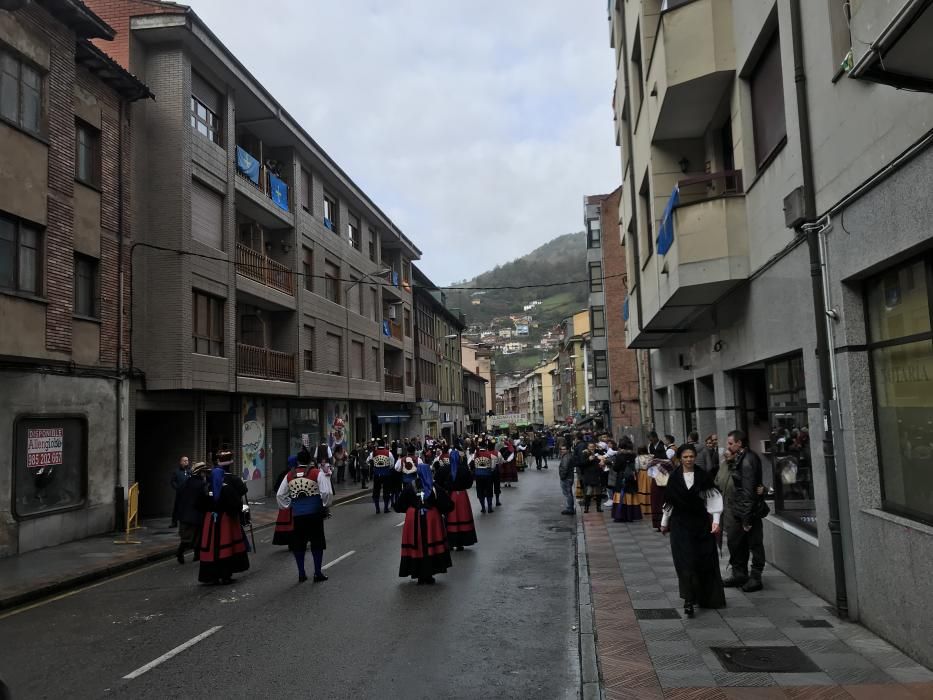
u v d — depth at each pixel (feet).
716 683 17.49
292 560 38.93
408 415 147.74
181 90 61.62
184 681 19.44
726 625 22.48
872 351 21.76
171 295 59.47
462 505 41.16
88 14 47.83
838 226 22.25
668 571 31.78
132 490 50.34
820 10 23.00
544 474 115.24
